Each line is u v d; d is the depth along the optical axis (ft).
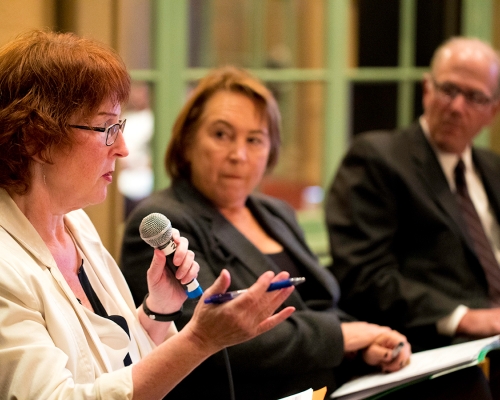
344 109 24.48
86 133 9.62
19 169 9.55
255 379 13.60
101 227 17.13
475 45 19.53
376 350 14.35
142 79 20.06
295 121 28.19
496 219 20.52
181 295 11.14
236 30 30.68
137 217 13.98
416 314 17.76
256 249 14.44
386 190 18.75
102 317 10.28
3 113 9.35
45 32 10.05
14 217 9.63
